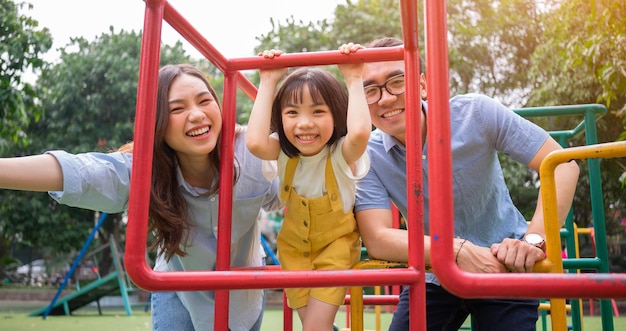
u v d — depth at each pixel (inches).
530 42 358.0
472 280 27.2
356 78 48.2
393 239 52.3
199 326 61.0
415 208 36.7
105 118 385.1
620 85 144.7
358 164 53.4
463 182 58.4
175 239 53.1
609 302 74.8
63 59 386.3
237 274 34.2
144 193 34.4
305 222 54.0
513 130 58.0
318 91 50.9
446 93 29.0
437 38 29.3
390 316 249.9
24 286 480.4
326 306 52.5
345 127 52.5
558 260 41.4
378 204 56.8
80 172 48.7
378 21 310.0
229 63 48.3
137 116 34.9
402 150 58.6
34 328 234.1
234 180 54.6
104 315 313.3
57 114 378.3
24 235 387.2
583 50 162.2
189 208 56.1
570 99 252.7
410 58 38.7
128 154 54.2
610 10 132.6
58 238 387.5
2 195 367.6
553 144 57.6
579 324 80.8
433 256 28.0
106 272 461.4
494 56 364.2
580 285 25.9
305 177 53.2
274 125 53.6
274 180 62.3
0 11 215.6
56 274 513.3
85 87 382.9
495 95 364.2
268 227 436.5
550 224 41.8
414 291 35.2
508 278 26.9
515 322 54.7
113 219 432.1
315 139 51.0
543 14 297.1
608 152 39.1
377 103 56.7
